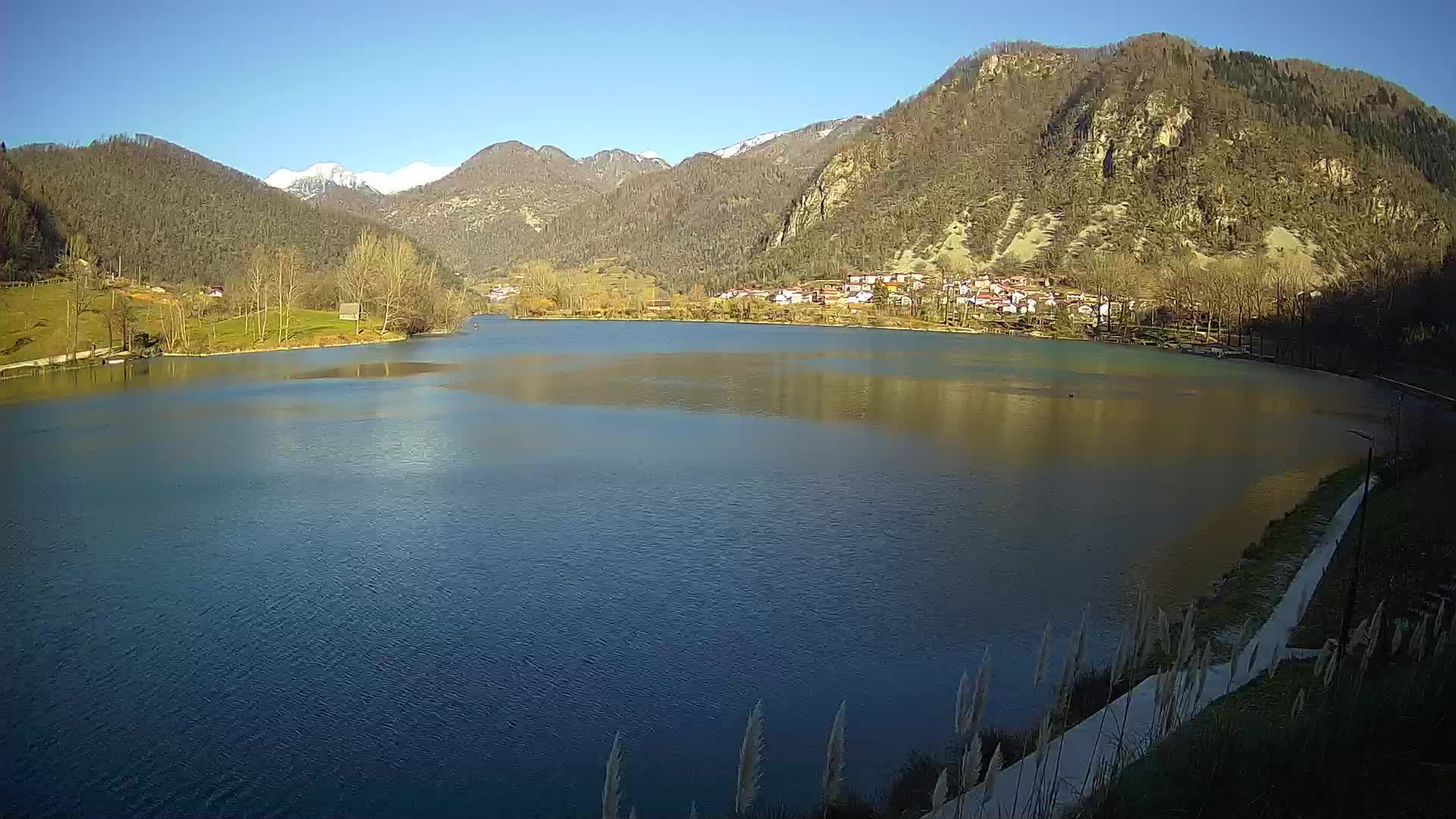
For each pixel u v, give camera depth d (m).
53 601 31.31
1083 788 14.54
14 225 169.12
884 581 33.16
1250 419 71.94
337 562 35.50
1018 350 146.50
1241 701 18.09
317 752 21.91
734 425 68.12
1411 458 46.06
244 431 64.62
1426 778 12.81
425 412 74.31
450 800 20.02
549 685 25.19
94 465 53.16
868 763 20.75
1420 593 26.05
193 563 35.28
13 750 21.88
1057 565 34.81
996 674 25.12
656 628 29.05
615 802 11.21
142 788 20.41
